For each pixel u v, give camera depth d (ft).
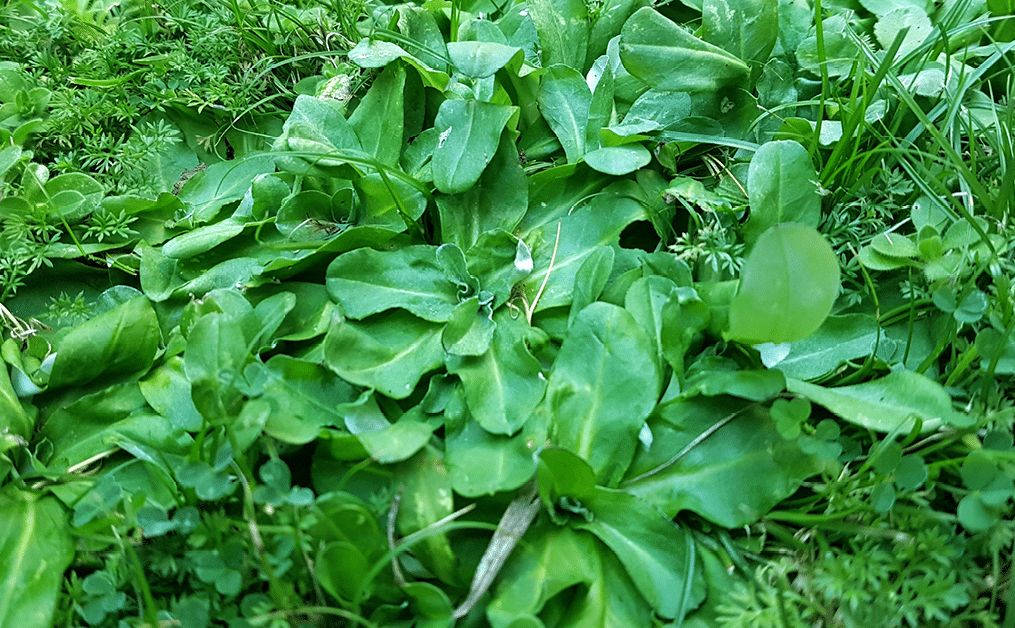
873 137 0.90
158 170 0.98
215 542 0.69
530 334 0.79
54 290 0.91
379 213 0.88
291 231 0.87
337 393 0.77
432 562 0.68
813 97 0.95
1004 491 0.67
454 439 0.74
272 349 0.81
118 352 0.79
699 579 0.68
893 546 0.70
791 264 0.67
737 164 0.89
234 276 0.85
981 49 0.95
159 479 0.73
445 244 0.83
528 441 0.72
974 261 0.78
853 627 0.67
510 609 0.66
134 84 1.02
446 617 0.67
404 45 0.95
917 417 0.70
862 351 0.78
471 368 0.77
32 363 0.82
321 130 0.88
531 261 0.83
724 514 0.71
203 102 0.99
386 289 0.82
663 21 0.87
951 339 0.78
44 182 0.92
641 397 0.73
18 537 0.70
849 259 0.85
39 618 0.67
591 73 0.96
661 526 0.69
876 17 1.01
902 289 0.81
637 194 0.86
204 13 1.10
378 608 0.68
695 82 0.88
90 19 1.07
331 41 1.05
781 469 0.72
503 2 1.08
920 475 0.68
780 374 0.73
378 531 0.68
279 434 0.70
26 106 0.98
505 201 0.87
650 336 0.77
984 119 0.90
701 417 0.75
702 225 0.84
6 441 0.73
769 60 0.94
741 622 0.66
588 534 0.70
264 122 1.01
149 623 0.66
